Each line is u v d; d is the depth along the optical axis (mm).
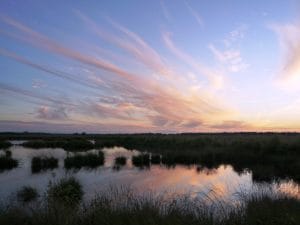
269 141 29766
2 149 38938
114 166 22750
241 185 14867
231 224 6242
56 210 6512
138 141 51656
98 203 7223
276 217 6648
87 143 46344
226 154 27750
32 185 14609
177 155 27469
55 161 23016
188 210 6879
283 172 19375
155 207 6641
